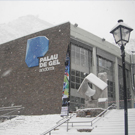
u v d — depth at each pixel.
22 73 33.16
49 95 29.03
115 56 41.25
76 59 32.97
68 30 30.25
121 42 10.40
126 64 45.59
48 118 22.39
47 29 32.28
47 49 31.20
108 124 15.07
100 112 17.69
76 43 33.09
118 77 41.25
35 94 30.53
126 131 9.34
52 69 29.89
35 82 31.11
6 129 19.59
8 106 33.06
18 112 31.36
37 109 29.56
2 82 35.47
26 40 34.31
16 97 32.59
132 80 45.41
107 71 39.12
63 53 29.45
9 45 36.69
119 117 16.48
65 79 28.06
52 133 14.68
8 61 35.91
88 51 35.50
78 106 31.30
